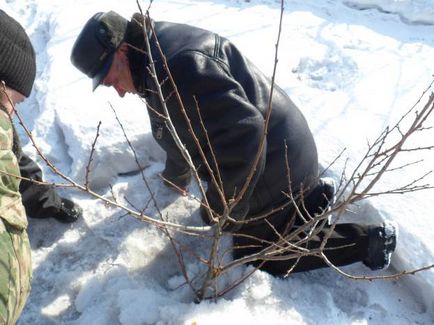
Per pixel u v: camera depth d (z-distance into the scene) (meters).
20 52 1.40
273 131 1.85
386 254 2.01
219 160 1.73
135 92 1.84
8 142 1.19
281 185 1.92
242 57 1.81
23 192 2.08
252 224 2.04
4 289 1.08
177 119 1.73
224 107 1.65
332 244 2.01
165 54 1.70
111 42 1.68
